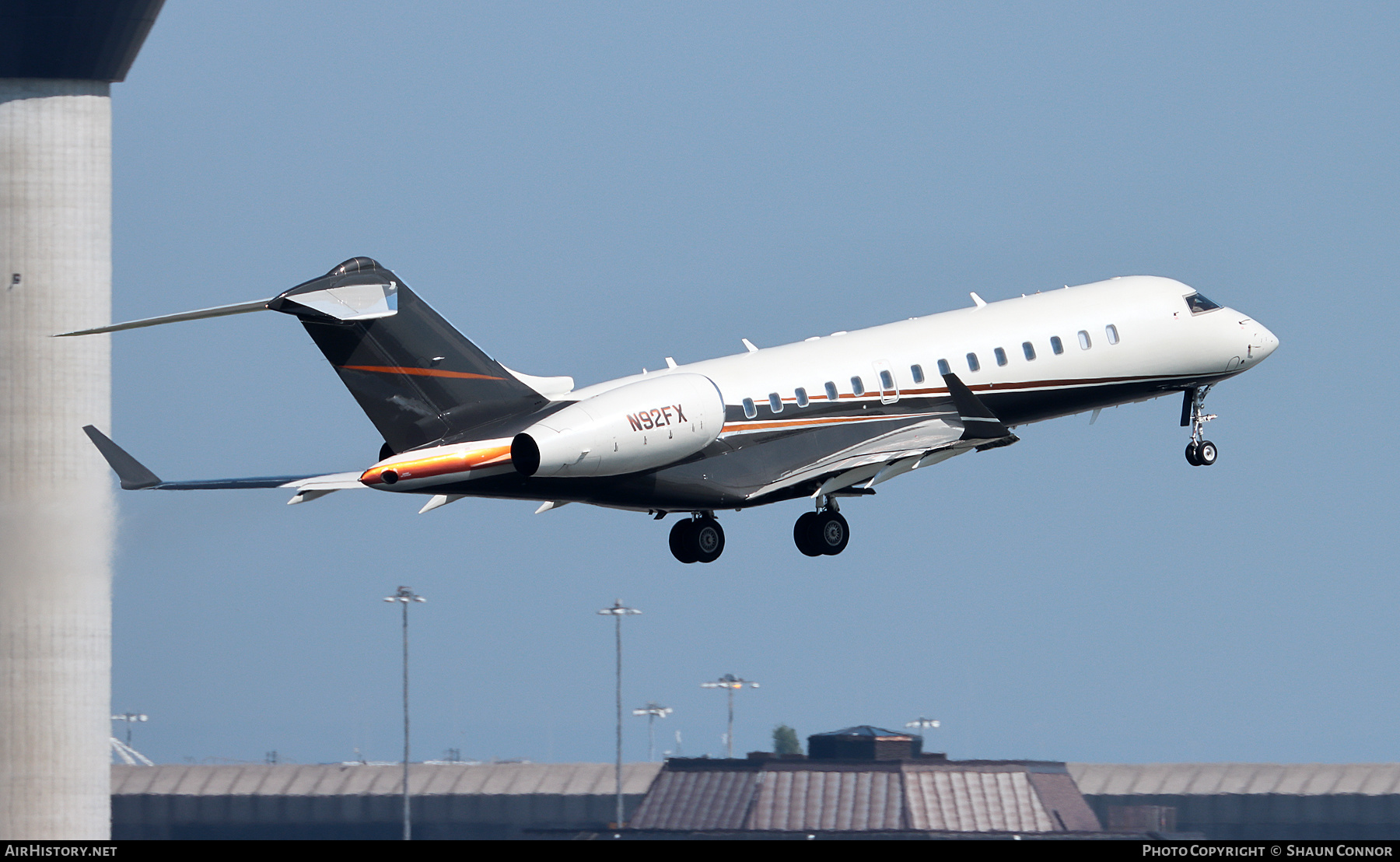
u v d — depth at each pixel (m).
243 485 111.06
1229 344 134.12
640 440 107.00
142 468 112.00
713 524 120.00
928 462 115.94
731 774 159.75
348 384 104.44
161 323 99.56
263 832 175.62
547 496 110.31
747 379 115.25
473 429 106.69
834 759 160.12
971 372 123.75
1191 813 160.50
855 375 119.00
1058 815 156.25
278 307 101.44
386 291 103.88
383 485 103.62
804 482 114.56
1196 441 138.00
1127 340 130.38
